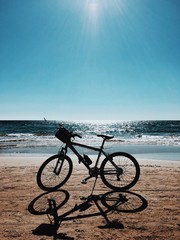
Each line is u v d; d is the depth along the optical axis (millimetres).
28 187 5520
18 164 8922
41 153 15125
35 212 4086
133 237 3219
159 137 37469
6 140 25484
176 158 12875
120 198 4723
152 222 3680
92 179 6207
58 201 4590
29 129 70875
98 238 3195
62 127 5441
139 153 15281
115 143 23312
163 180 6141
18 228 3500
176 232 3365
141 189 5332
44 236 3258
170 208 4230
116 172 5406
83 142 24531
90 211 4113
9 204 4441
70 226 3561
